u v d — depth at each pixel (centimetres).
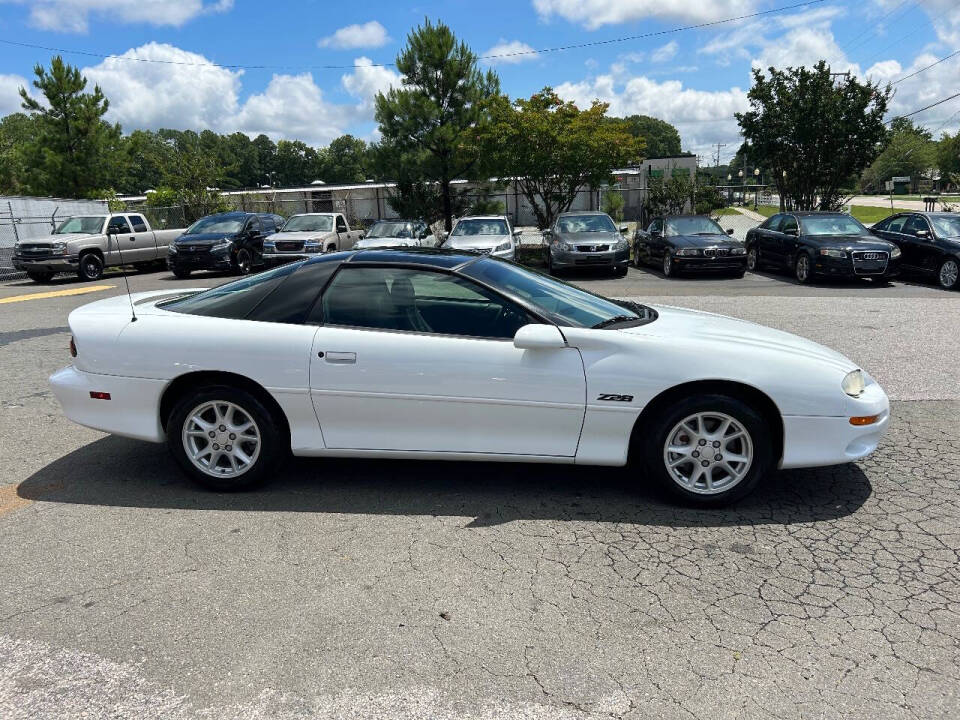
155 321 413
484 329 392
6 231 2206
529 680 247
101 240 1942
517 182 2372
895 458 459
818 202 2266
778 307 1113
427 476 438
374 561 332
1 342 906
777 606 291
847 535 354
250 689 244
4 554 341
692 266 1592
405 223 1922
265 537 357
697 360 373
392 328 396
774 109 2108
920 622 279
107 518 381
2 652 265
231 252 1928
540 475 439
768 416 385
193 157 3102
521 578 315
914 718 227
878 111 2044
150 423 411
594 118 2252
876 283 1470
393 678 249
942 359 728
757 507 388
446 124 2345
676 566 325
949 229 1403
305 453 405
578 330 380
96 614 289
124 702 238
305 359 391
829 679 246
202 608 293
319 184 5112
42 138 2803
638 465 401
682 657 259
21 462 469
